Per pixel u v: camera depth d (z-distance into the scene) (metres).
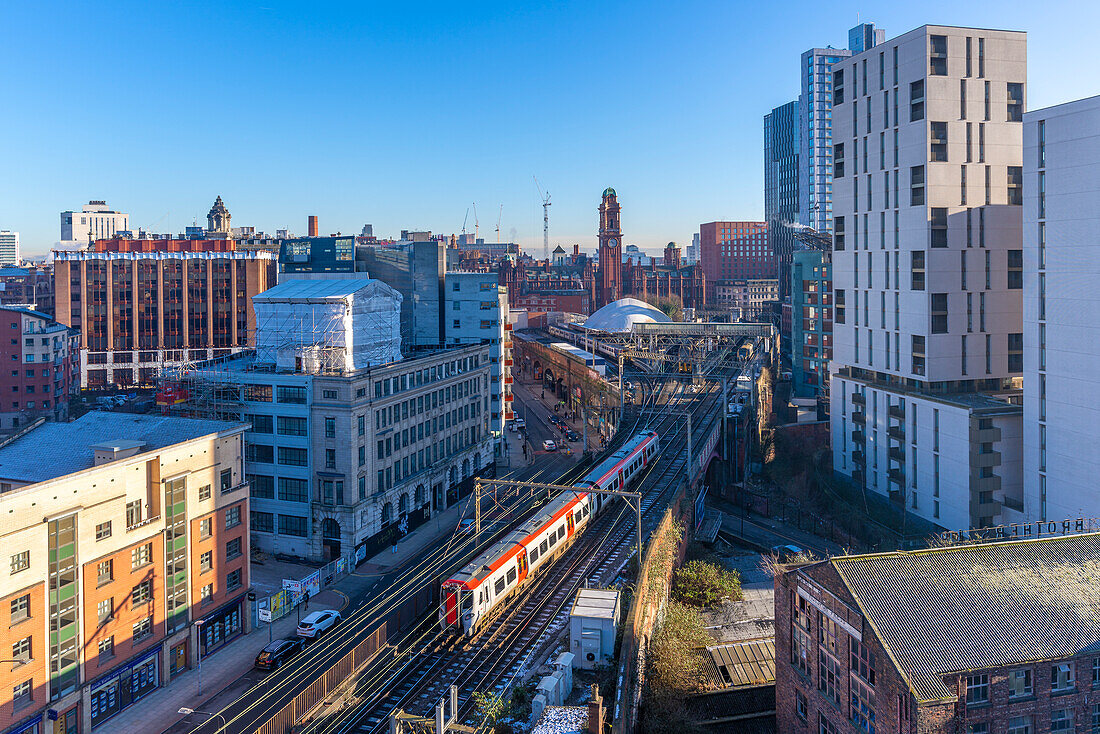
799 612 45.81
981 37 97.06
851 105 110.31
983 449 86.62
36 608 46.97
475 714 45.69
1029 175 82.44
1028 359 83.31
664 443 115.44
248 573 65.75
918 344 98.06
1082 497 76.94
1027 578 41.34
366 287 87.00
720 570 73.69
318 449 79.56
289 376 79.94
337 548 79.75
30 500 46.66
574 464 119.31
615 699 43.34
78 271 159.88
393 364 88.81
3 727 45.00
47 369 133.25
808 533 101.00
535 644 57.09
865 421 108.50
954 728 35.22
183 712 52.62
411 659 56.97
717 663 56.38
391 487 85.81
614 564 71.62
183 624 58.28
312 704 51.69
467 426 105.56
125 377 162.50
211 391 82.00
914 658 36.34
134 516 54.59
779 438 132.50
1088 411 75.94
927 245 95.88
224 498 62.78
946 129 96.12
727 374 154.62
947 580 41.03
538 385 198.38
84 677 49.94
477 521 73.62
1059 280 78.81
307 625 63.22
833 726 41.69
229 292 164.62
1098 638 38.00
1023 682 36.91
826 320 165.62
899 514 100.00
